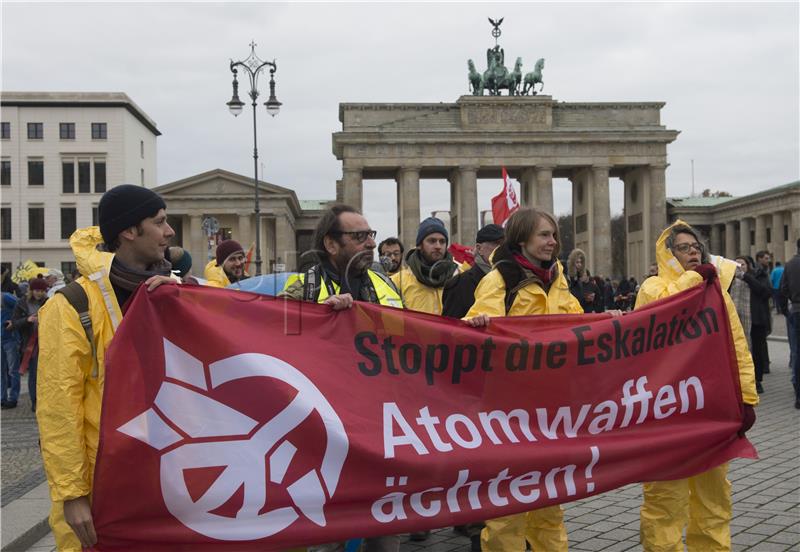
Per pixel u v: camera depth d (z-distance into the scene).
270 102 43.09
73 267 106.69
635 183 98.75
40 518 9.33
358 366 5.73
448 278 10.18
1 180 106.06
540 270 6.88
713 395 6.91
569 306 7.20
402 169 90.62
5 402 20.34
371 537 5.75
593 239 93.06
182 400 5.08
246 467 5.19
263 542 5.16
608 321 6.63
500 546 6.50
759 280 20.88
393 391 5.78
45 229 106.69
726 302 7.12
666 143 93.12
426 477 5.66
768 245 107.69
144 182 119.88
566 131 91.06
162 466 4.96
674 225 7.55
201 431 5.11
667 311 6.86
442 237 10.16
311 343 5.62
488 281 6.84
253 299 5.47
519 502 5.99
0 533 8.71
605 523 9.18
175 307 5.15
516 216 6.97
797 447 12.99
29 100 105.69
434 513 5.68
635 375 6.67
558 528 6.79
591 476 6.33
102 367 4.98
